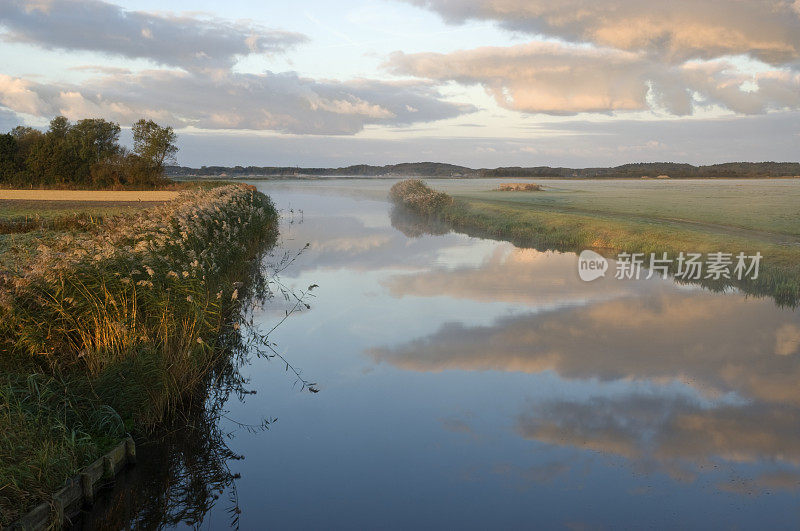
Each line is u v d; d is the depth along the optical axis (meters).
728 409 6.86
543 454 5.85
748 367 8.28
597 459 5.72
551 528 4.62
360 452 5.94
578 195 58.16
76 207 34.28
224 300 11.06
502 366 8.41
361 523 4.68
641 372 8.12
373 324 10.69
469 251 20.61
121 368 6.30
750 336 9.83
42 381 5.97
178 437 6.24
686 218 29.28
